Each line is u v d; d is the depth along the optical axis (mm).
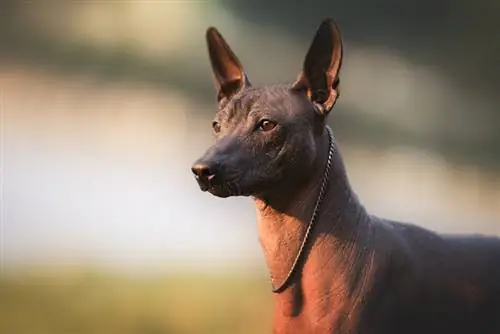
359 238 7949
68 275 18969
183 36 28109
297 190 7816
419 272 8133
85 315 17141
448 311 8219
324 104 7871
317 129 7844
